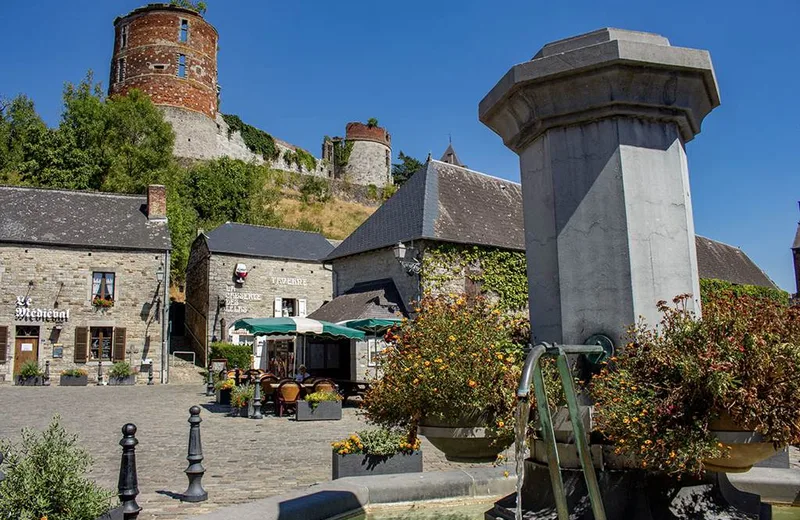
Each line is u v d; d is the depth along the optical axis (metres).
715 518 3.10
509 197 23.83
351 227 54.06
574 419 2.66
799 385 2.74
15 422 12.62
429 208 20.19
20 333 24.53
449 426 3.85
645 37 3.68
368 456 5.95
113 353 25.47
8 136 37.97
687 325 3.06
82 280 25.48
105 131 39.25
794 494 4.64
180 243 36.22
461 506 5.00
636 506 3.06
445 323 4.17
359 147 65.25
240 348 27.34
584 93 3.63
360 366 20.08
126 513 4.63
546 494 3.34
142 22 48.59
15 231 25.02
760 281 36.22
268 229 32.09
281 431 11.25
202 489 5.93
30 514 3.83
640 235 3.52
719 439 2.83
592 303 3.53
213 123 50.38
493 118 4.17
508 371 3.71
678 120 3.70
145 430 11.38
